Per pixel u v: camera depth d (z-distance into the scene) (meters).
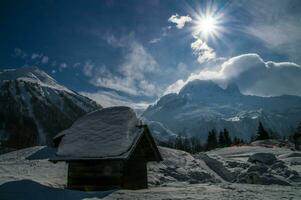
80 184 15.87
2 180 14.86
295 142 75.88
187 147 132.38
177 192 14.46
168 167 32.12
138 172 17.05
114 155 15.11
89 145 16.05
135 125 17.28
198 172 31.64
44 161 33.59
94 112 18.56
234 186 18.70
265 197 12.98
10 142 108.31
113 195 12.84
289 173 25.34
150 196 12.80
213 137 124.19
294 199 12.47
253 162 32.69
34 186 12.96
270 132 155.25
